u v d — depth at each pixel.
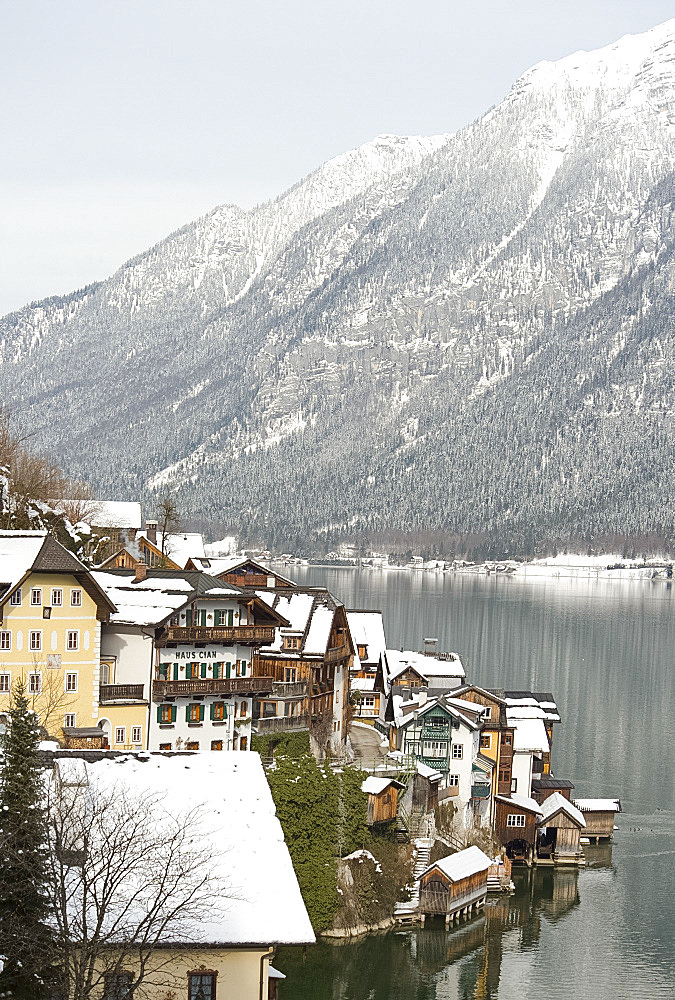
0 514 151.25
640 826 148.38
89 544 174.50
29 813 57.38
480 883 119.81
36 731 62.41
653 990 101.12
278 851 62.72
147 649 108.56
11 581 103.12
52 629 104.44
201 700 110.50
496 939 111.12
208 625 113.12
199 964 58.69
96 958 57.06
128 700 107.56
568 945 110.44
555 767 172.50
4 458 177.62
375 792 114.56
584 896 124.19
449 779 133.12
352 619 165.75
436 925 112.06
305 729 121.50
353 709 159.38
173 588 114.31
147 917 55.59
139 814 61.97
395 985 99.94
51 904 56.88
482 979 101.75
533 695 169.75
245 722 113.25
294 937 59.00
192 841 61.78
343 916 106.19
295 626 125.19
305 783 104.31
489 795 135.62
